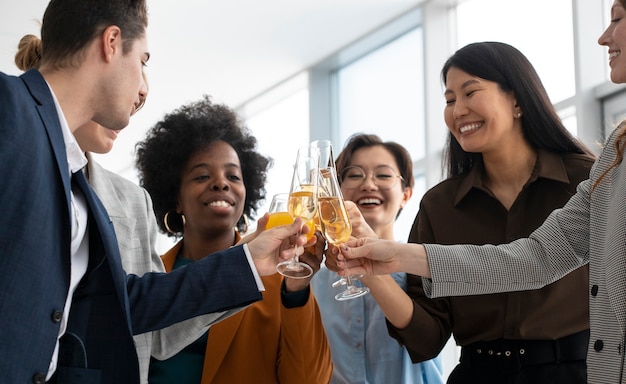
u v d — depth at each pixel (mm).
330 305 3266
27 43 2342
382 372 3117
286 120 7926
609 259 1931
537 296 2473
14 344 1632
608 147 2107
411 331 2566
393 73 6758
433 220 2744
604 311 1954
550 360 2436
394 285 2576
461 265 2289
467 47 2740
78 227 1903
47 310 1695
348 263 2371
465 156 2805
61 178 1755
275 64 7289
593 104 4988
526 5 5555
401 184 3670
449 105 2752
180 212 3062
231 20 6477
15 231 1662
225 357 2592
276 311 2658
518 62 2684
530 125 2652
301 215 2279
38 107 1766
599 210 2062
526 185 2615
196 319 2332
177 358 2576
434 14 6309
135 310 2035
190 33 6660
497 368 2490
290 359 2525
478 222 2678
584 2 5074
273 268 2238
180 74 7391
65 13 1907
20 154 1684
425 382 3178
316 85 7398
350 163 3678
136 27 1966
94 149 2344
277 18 6496
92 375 1892
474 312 2549
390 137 6719
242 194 2953
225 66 7285
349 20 6578
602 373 1905
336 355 3176
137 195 2523
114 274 1905
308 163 2326
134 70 1960
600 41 2148
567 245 2254
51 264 1712
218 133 3053
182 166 3014
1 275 1640
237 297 2074
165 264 2867
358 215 2529
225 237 2906
